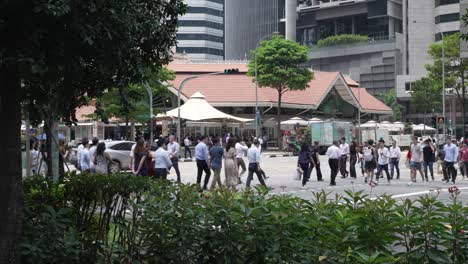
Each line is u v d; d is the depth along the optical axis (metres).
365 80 118.75
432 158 26.92
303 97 76.69
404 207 5.48
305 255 5.12
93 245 6.40
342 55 121.81
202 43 131.75
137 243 6.08
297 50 62.88
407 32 116.31
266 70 62.69
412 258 5.08
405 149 73.12
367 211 5.33
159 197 6.09
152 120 40.41
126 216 6.89
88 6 5.00
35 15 5.07
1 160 5.45
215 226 5.55
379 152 25.55
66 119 7.13
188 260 5.66
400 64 116.56
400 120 104.62
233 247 5.50
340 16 130.38
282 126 74.94
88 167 19.50
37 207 6.88
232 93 71.94
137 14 5.65
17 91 5.55
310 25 136.25
